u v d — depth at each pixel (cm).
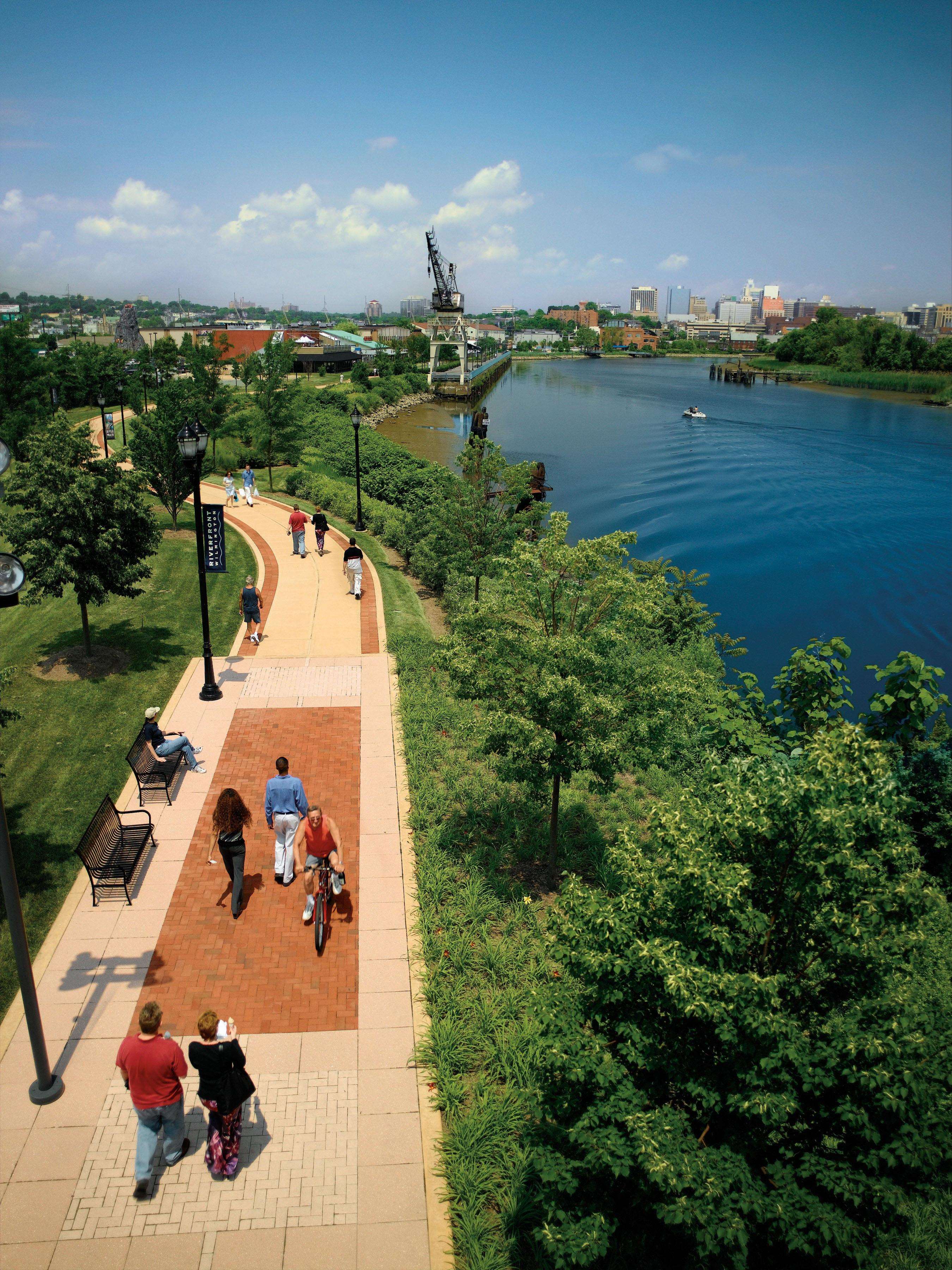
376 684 1697
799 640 3288
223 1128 686
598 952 638
